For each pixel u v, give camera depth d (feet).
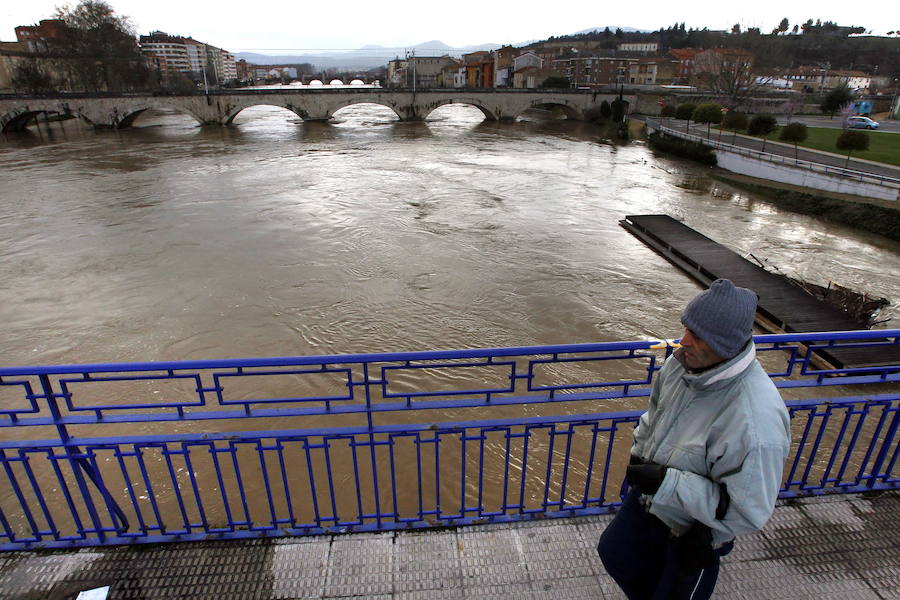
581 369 42.37
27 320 50.37
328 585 10.19
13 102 178.70
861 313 51.42
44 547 10.86
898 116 193.16
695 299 6.41
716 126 180.04
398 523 11.31
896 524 11.61
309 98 213.25
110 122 193.06
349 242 72.43
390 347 46.47
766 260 68.33
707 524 6.29
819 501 12.18
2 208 85.97
